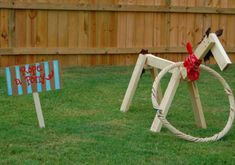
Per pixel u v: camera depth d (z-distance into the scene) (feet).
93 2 34.19
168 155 18.76
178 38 36.65
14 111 23.31
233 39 38.01
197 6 36.78
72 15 33.88
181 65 21.17
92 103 25.09
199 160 18.40
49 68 20.94
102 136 20.27
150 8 35.45
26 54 33.01
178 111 24.36
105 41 34.83
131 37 35.40
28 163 17.79
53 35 33.60
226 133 20.54
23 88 20.89
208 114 24.02
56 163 17.87
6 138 19.85
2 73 31.32
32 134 20.30
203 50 20.54
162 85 29.37
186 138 20.11
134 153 18.79
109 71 33.24
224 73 34.19
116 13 34.86
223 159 18.57
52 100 25.30
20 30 32.86
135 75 23.77
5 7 32.27
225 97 27.17
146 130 21.15
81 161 18.07
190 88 21.86
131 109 24.27
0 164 17.74
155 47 35.96
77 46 34.24
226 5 37.63
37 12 33.09
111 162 18.03
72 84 28.76
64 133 20.52
